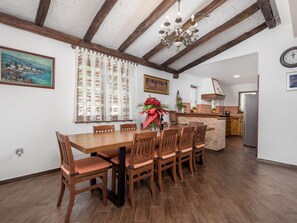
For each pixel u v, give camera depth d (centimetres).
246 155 405
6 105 240
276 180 259
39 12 233
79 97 313
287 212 178
